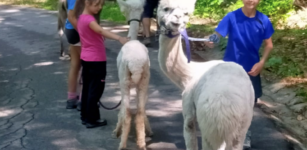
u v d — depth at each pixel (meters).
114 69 7.35
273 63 7.38
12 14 14.86
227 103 2.63
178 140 4.44
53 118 5.14
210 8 12.42
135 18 4.53
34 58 8.38
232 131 2.66
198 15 12.38
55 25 12.44
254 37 4.06
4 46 9.62
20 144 4.38
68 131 4.73
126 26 11.66
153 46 8.98
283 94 6.05
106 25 11.80
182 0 3.29
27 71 7.43
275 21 10.84
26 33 11.21
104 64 4.65
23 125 4.92
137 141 4.03
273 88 6.35
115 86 6.43
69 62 8.01
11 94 6.16
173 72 3.56
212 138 2.68
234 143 2.79
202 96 2.77
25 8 16.36
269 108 5.52
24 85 6.60
